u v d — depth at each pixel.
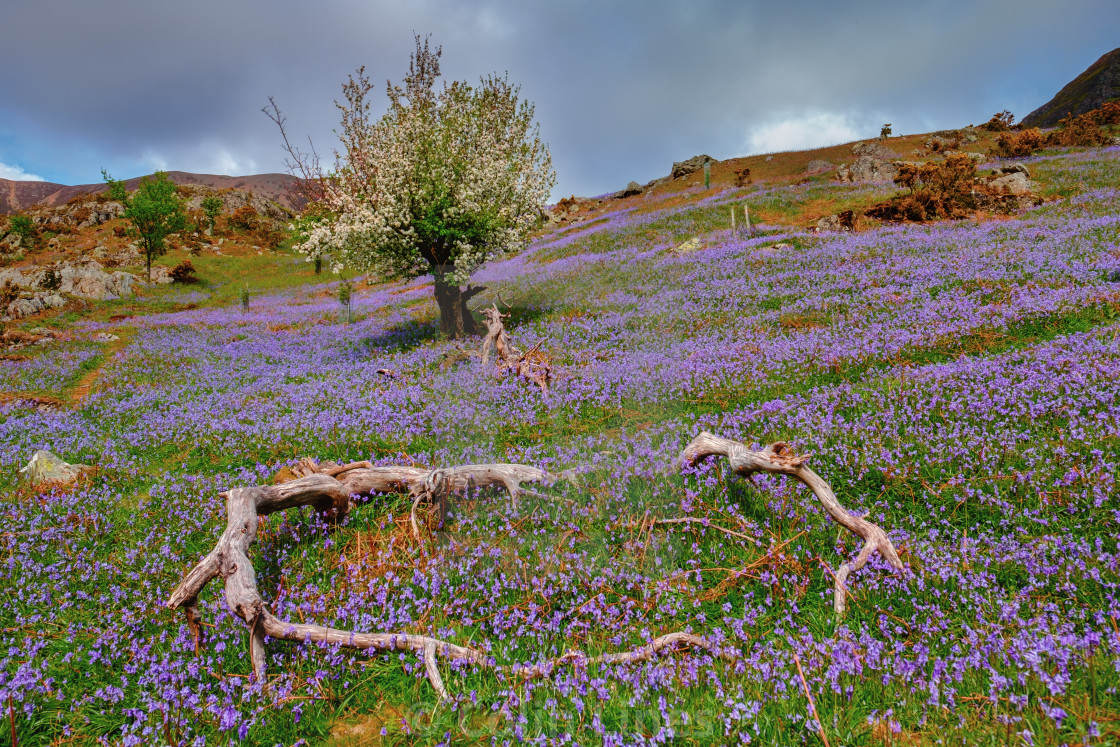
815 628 3.94
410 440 7.59
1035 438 6.19
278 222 81.38
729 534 4.77
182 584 4.28
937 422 7.00
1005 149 44.00
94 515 6.66
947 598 4.05
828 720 3.03
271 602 4.60
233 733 3.43
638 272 19.33
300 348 17.66
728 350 10.66
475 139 14.58
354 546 5.39
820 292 15.08
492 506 4.16
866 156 39.72
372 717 3.53
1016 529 4.75
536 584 4.09
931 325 10.98
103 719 3.72
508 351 7.88
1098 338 9.01
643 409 6.18
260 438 8.98
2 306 29.91
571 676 3.43
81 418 11.48
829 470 6.05
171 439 9.77
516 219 15.35
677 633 3.75
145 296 40.38
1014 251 16.08
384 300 26.44
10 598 5.09
